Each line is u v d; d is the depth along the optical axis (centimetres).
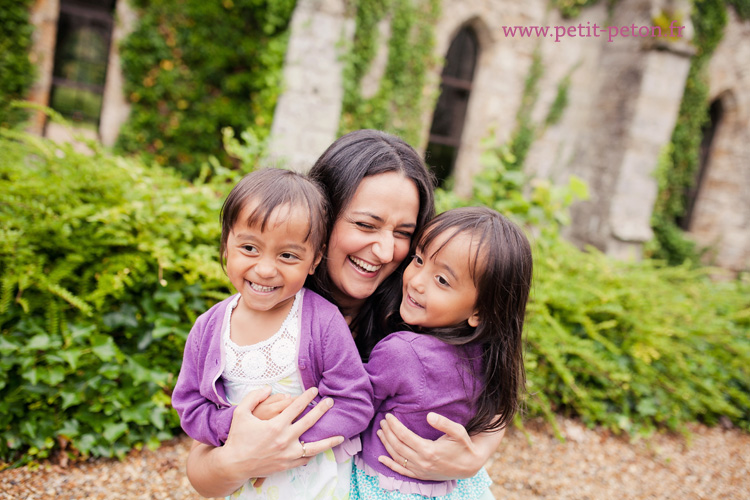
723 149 938
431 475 119
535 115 854
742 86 905
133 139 674
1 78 605
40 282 220
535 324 318
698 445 344
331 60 641
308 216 108
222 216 117
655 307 385
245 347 117
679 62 777
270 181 110
